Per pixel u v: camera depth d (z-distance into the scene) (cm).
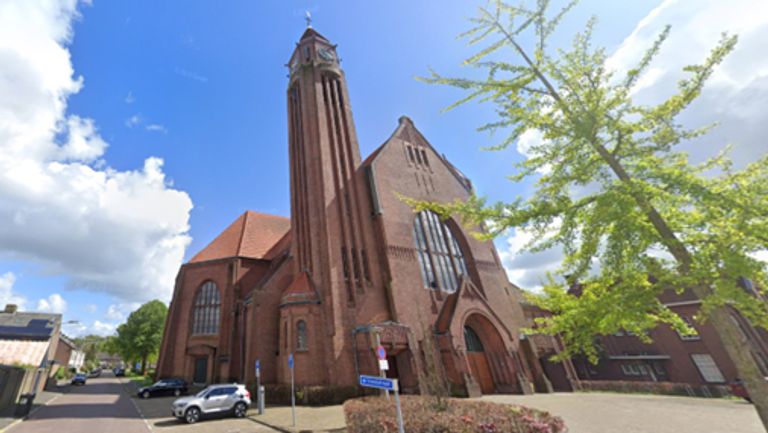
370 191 3297
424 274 3159
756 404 646
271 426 1619
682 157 838
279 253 3925
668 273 746
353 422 1055
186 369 3541
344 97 3741
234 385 2072
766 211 650
